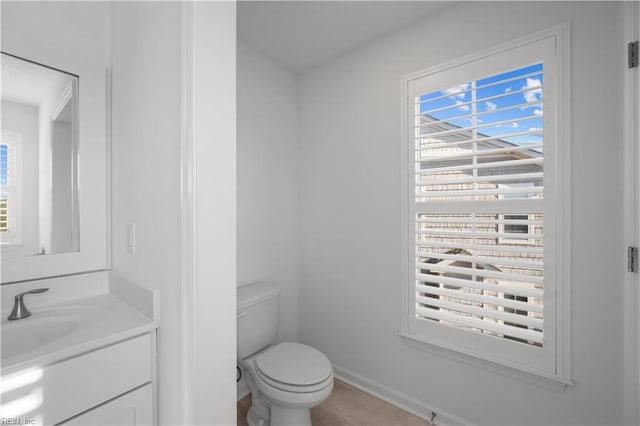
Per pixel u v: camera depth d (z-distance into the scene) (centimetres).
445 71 170
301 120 244
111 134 144
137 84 121
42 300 125
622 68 122
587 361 131
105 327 104
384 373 196
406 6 167
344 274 217
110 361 98
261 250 217
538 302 145
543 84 140
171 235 101
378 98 198
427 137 174
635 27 114
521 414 148
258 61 213
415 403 181
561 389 136
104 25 144
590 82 130
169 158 101
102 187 141
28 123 122
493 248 152
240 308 173
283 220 234
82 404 92
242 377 199
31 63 122
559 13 137
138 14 120
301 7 167
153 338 109
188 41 91
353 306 212
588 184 130
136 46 121
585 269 131
